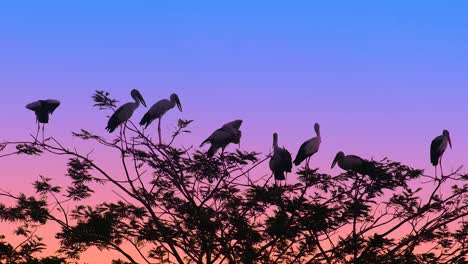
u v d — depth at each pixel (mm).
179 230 18359
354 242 18156
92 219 18656
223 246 18375
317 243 18219
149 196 18734
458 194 18516
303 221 18078
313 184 18219
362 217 18484
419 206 18609
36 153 18484
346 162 18641
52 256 18188
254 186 18328
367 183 18469
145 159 18656
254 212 18641
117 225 18766
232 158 18438
